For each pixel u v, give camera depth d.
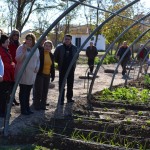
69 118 6.41
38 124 5.88
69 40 7.42
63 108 7.25
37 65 6.35
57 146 4.97
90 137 5.52
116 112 7.42
